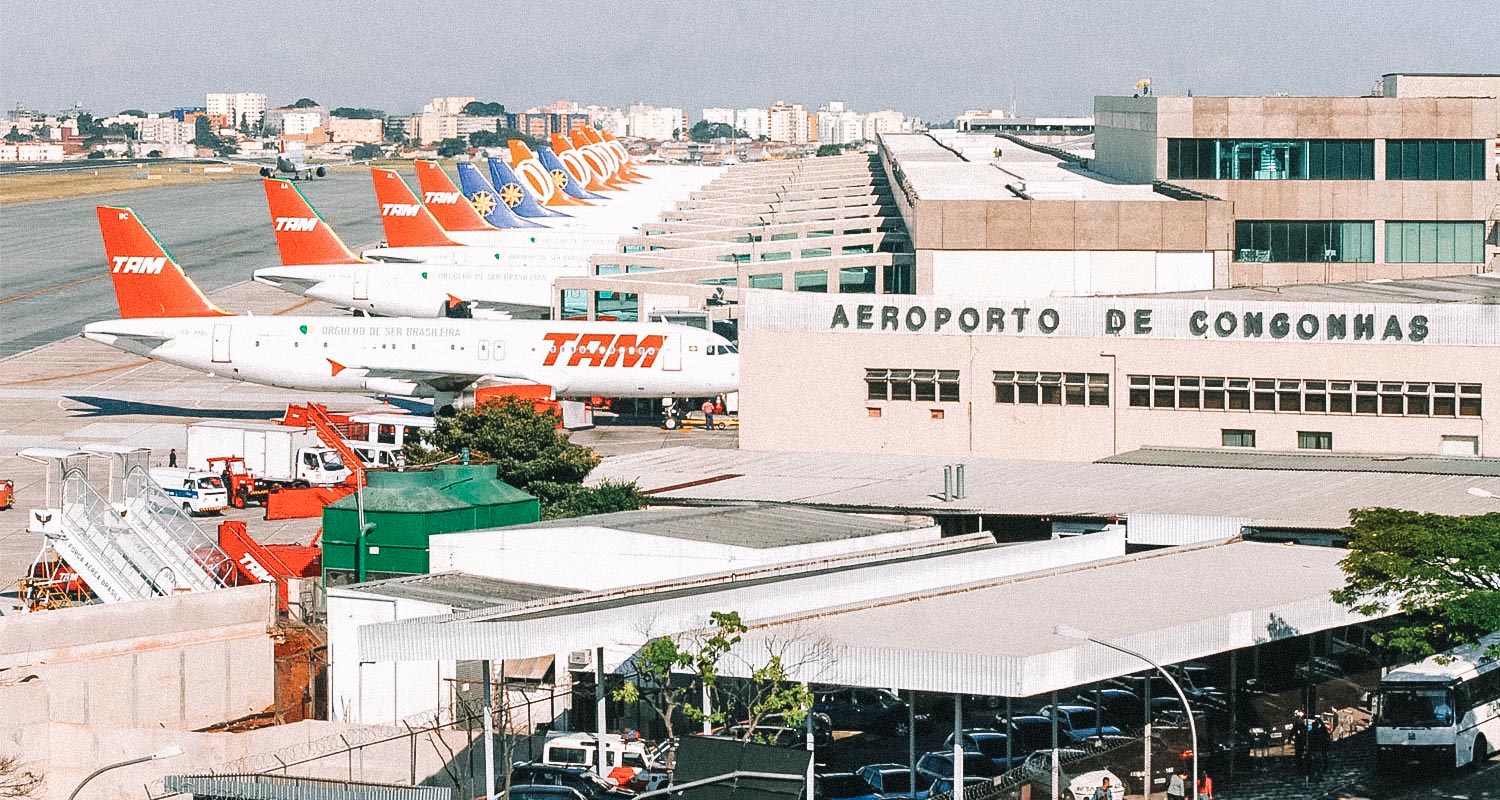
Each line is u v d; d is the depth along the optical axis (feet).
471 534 387.55
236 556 456.04
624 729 347.56
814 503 453.17
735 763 245.04
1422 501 434.30
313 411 653.71
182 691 389.60
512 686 357.20
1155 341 534.78
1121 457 522.06
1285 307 525.75
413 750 317.01
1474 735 344.90
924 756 321.32
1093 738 337.72
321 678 390.21
